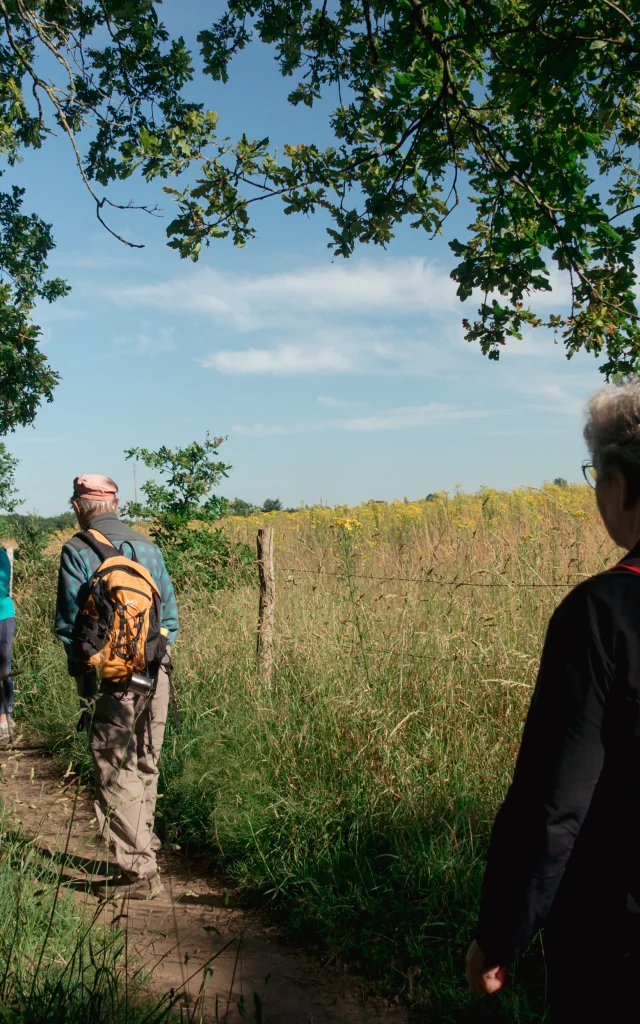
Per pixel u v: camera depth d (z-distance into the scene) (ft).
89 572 13.93
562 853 4.53
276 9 16.48
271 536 19.45
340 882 12.73
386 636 17.16
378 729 15.01
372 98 15.19
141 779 13.66
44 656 26.18
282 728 16.33
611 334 13.23
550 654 4.85
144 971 10.45
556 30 12.73
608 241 13.17
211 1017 9.87
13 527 40.65
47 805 16.89
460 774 13.93
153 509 29.32
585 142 13.05
